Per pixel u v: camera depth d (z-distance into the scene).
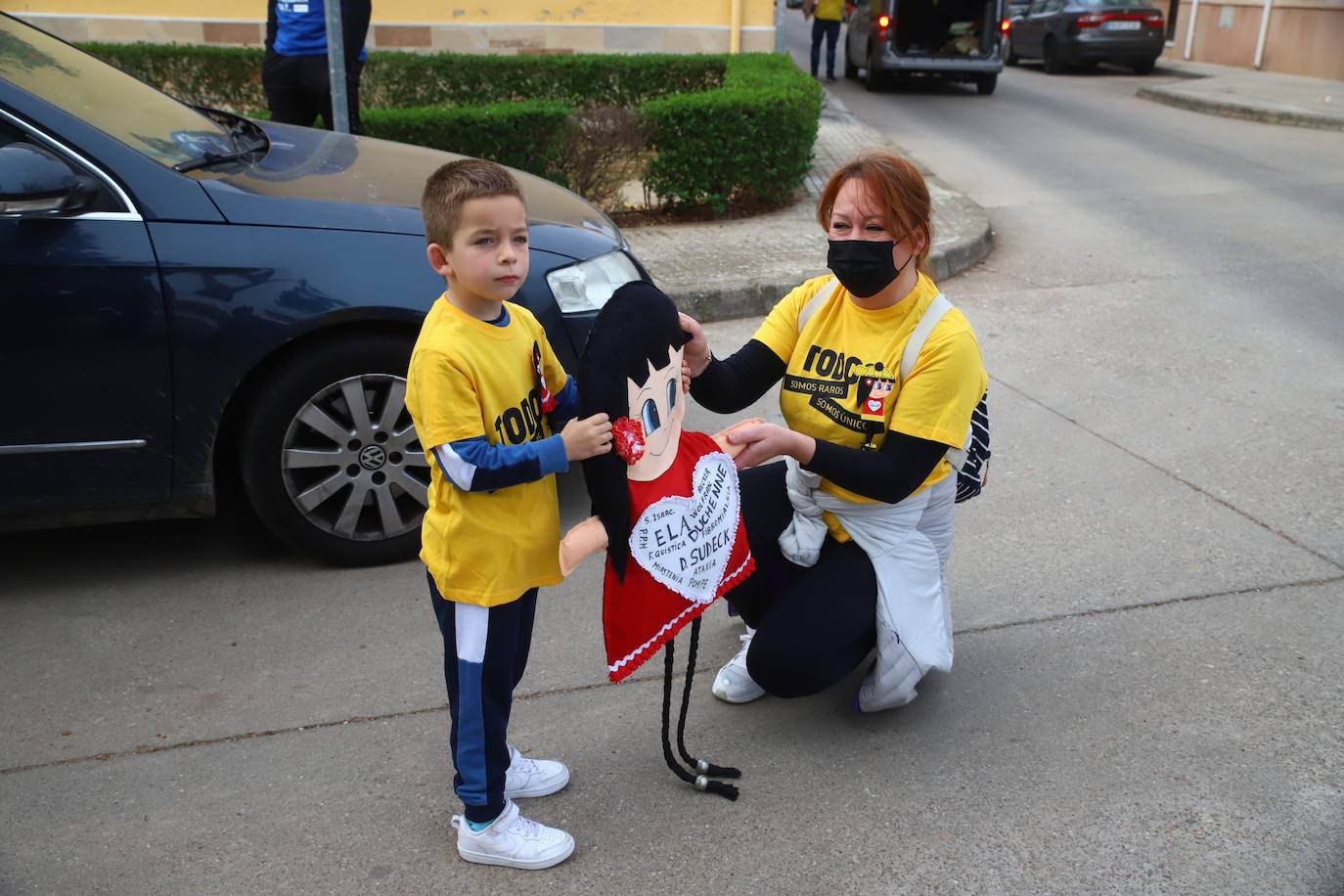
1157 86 16.42
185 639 3.45
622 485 2.29
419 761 2.90
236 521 4.25
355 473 3.76
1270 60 18.58
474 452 2.19
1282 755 2.85
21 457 3.46
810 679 2.80
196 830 2.66
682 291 6.34
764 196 8.47
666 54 11.70
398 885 2.48
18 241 3.30
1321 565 3.75
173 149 3.75
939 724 3.01
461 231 2.12
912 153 11.24
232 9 11.66
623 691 3.20
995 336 6.11
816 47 17.22
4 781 2.82
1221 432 4.84
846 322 2.80
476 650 2.37
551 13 12.17
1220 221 8.52
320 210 3.65
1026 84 17.66
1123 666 3.24
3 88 3.39
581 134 7.84
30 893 2.46
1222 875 2.46
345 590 3.74
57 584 3.79
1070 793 2.73
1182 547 3.89
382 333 3.68
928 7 16.25
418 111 7.64
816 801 2.73
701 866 2.53
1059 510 4.18
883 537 2.84
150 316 3.43
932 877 2.47
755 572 3.01
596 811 2.71
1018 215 8.80
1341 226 8.30
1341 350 5.81
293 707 3.12
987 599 3.61
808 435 2.86
